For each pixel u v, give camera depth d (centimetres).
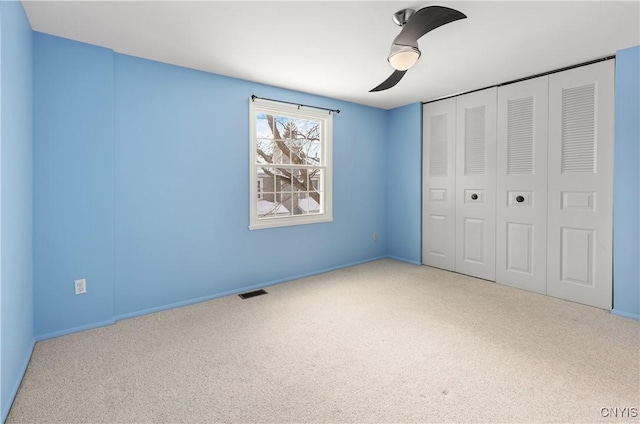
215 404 165
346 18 214
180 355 213
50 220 233
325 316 277
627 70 263
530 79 329
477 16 211
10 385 165
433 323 262
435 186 428
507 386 178
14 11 177
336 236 429
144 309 283
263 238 359
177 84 295
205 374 191
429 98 417
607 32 235
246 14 208
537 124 325
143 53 267
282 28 227
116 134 264
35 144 225
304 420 154
